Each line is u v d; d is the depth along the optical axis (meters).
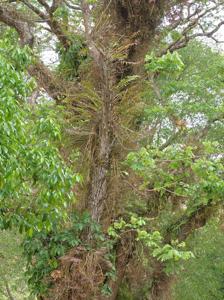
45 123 9.10
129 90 12.23
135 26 14.09
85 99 12.27
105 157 12.17
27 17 14.43
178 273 15.90
